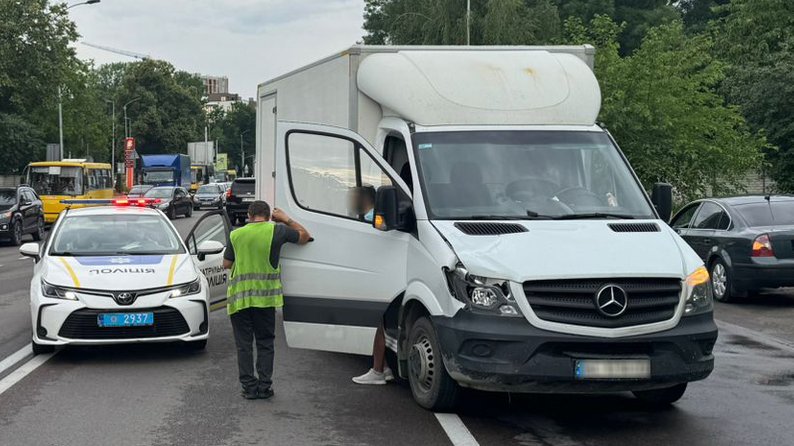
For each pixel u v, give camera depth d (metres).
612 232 6.40
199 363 8.55
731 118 24.61
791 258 12.41
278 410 6.73
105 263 8.99
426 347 6.59
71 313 8.36
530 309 5.79
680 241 6.45
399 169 7.27
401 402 6.97
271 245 7.04
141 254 9.49
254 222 7.21
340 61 7.95
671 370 5.89
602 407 6.88
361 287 7.09
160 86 98.56
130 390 7.39
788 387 7.63
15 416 6.52
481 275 5.94
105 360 8.68
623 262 5.95
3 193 28.00
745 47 33.53
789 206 13.18
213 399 7.09
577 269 5.85
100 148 72.31
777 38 33.06
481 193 6.83
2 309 12.45
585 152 7.20
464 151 7.04
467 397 7.18
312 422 6.38
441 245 6.28
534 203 6.81
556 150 7.17
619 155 7.31
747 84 27.28
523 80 7.55
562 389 5.84
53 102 41.53
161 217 10.45
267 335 7.14
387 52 7.80
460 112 7.27
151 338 8.52
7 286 15.62
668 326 5.91
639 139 23.45
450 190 6.81
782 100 26.08
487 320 5.86
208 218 10.65
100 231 9.94
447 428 6.20
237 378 7.87
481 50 7.93
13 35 38.88
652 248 6.20
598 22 25.84
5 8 38.69
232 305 7.05
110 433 6.07
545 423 6.38
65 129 64.62
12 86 39.34
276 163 7.72
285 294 7.45
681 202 24.28
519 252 6.02
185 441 5.88
